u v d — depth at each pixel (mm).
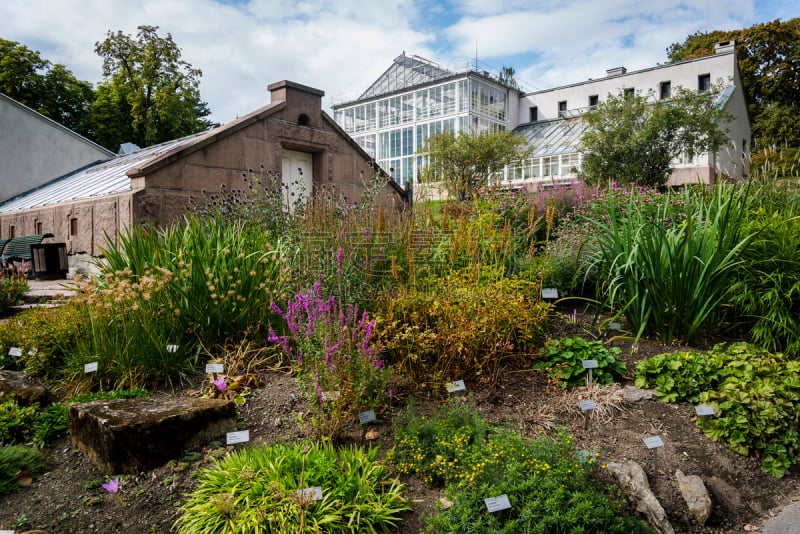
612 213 4980
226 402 3109
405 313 3998
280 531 2227
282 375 3801
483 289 4207
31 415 3156
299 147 9672
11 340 4113
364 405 3223
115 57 24969
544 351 3961
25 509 2428
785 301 4199
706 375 3494
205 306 4059
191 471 2734
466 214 5965
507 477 2537
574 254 5371
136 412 2855
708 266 4055
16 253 9320
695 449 3100
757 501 2812
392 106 35469
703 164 22938
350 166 10531
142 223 7285
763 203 5777
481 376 3775
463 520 2338
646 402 3486
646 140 17516
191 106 26266
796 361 3648
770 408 3078
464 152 19391
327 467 2572
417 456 2830
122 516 2420
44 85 25000
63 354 3990
